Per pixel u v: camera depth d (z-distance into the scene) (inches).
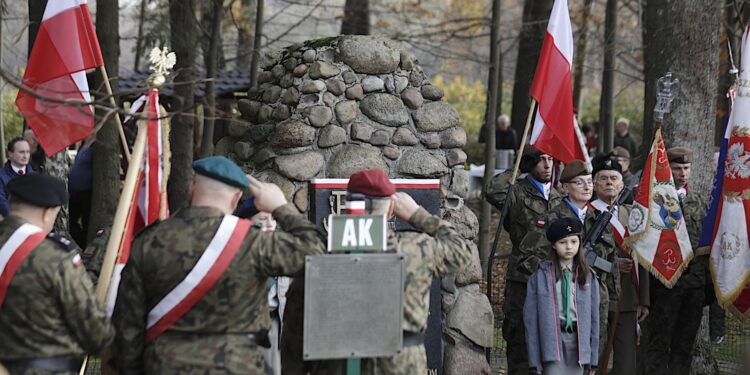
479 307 383.2
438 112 390.6
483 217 648.4
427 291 255.3
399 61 390.6
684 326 411.5
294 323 257.9
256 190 250.1
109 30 508.4
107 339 235.3
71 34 337.7
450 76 1689.2
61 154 505.4
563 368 340.8
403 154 385.1
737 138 385.7
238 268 233.8
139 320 237.0
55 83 335.9
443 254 258.5
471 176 918.4
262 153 379.6
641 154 577.6
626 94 1582.2
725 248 385.4
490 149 714.2
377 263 238.5
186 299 232.5
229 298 234.1
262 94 395.2
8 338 228.5
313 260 234.8
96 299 234.4
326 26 1269.7
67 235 435.2
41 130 332.2
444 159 390.9
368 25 997.8
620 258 395.2
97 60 340.8
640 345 422.0
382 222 242.2
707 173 479.8
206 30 855.7
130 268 236.7
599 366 392.5
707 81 479.2
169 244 233.8
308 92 379.2
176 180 649.0
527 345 345.4
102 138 478.9
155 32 884.0
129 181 269.4
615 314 379.6
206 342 233.3
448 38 987.9
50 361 230.4
